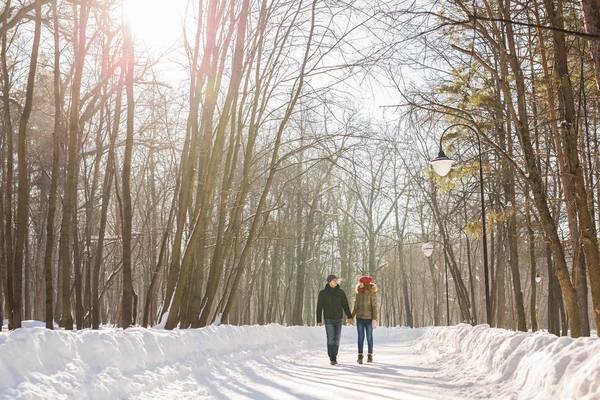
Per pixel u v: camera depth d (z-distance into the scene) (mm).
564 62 11180
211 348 9898
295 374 9766
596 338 5688
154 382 6812
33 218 29578
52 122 23266
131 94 10469
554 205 18656
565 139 10898
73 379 5395
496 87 16234
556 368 5547
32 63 9570
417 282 68250
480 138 15781
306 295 45844
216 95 12344
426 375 9594
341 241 41750
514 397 6180
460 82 14930
